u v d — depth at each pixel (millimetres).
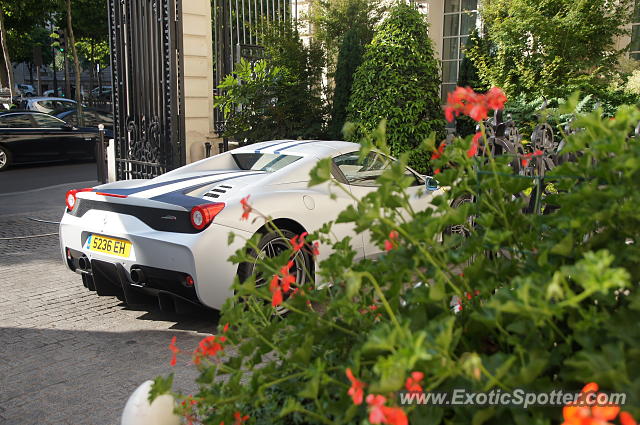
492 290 1564
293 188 4824
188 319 4816
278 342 1717
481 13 9867
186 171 5367
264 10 11984
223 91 10875
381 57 9367
